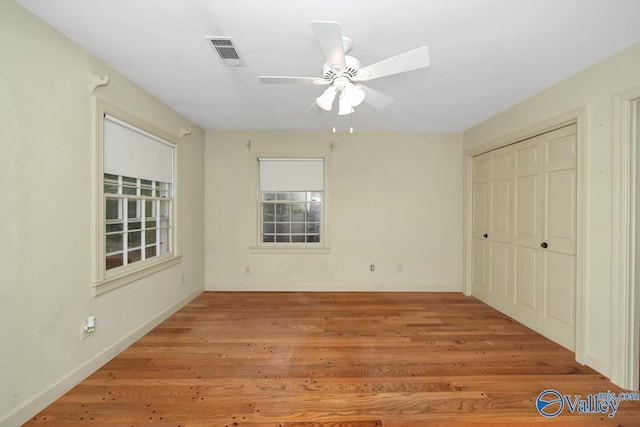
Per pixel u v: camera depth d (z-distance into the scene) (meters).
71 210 1.96
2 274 1.54
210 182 4.26
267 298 3.96
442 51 2.04
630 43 1.94
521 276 3.10
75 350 1.99
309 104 3.12
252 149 4.23
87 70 2.07
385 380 2.07
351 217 4.29
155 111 2.94
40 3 1.58
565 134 2.54
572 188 2.46
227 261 4.29
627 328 1.98
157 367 2.22
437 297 4.02
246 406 1.80
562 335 2.57
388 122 3.79
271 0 1.54
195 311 3.46
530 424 1.67
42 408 1.74
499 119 3.39
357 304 3.72
